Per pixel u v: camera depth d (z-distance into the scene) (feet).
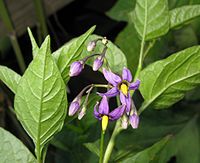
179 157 1.44
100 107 0.82
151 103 0.96
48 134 0.85
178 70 0.90
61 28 1.63
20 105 0.82
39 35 1.52
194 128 1.47
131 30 1.36
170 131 1.44
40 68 0.76
